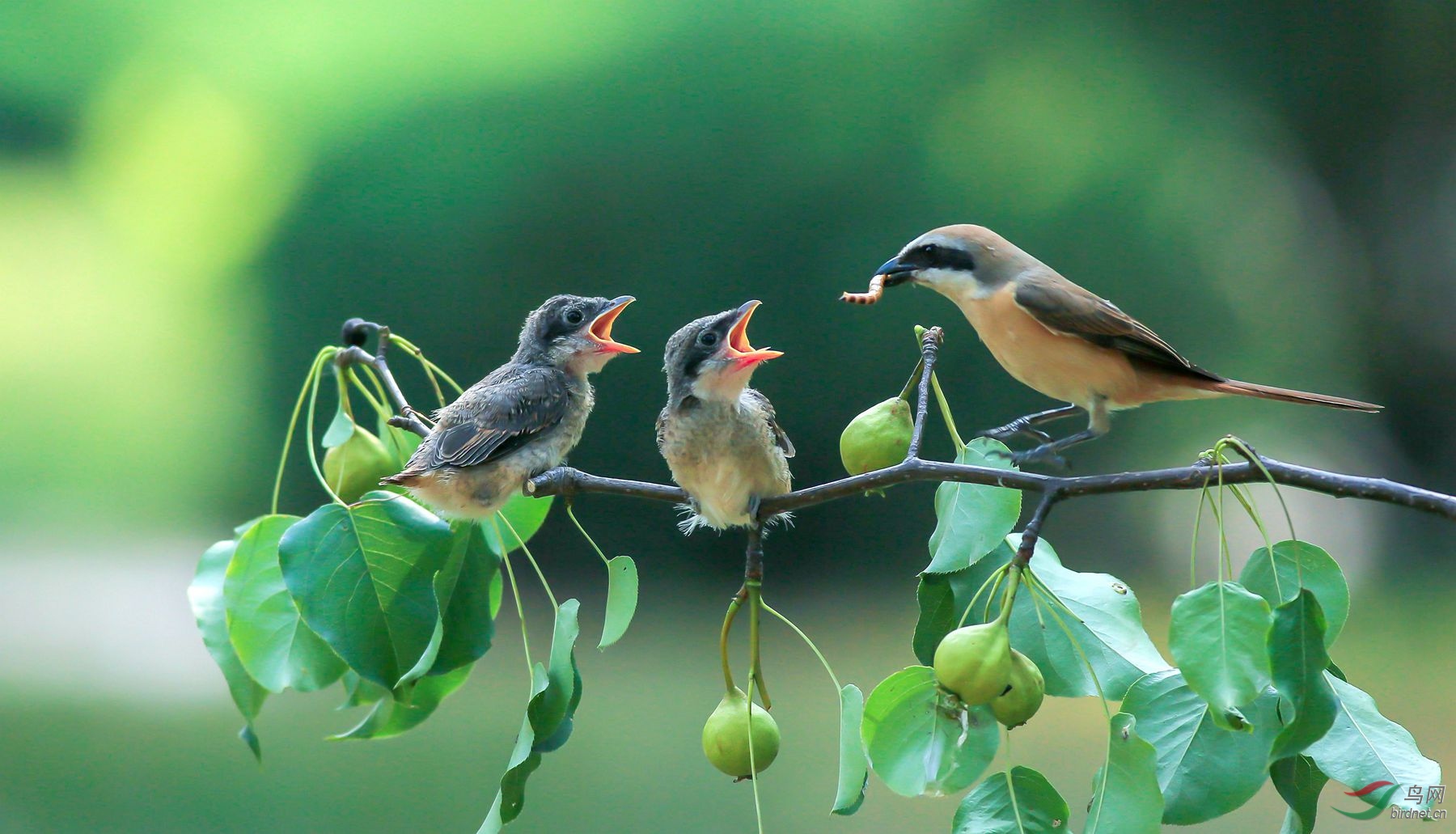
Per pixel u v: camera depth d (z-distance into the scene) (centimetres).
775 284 1786
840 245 1777
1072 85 1825
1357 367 1995
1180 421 1862
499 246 1822
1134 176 1836
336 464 552
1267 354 1909
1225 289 1903
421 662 432
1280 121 1978
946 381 1747
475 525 515
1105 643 429
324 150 1888
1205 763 393
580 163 1794
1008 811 376
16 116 2352
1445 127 2002
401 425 551
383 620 431
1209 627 356
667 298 1792
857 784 398
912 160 1783
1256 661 351
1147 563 1820
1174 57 1892
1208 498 371
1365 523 1884
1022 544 384
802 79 1780
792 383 1778
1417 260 2019
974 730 384
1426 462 1967
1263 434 1888
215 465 2006
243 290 1964
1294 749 352
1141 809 369
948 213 1786
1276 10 1891
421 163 1834
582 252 1808
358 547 436
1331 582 389
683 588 1712
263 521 470
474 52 1830
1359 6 1922
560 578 1714
